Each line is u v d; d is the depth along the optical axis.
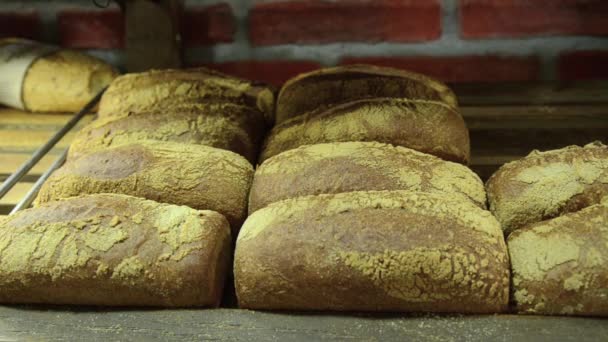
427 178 0.95
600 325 0.80
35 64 1.47
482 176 1.16
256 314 0.85
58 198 0.99
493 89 1.51
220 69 1.81
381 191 0.89
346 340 0.80
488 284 0.81
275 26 1.76
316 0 1.73
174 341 0.81
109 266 0.85
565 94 1.46
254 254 0.85
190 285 0.85
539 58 1.75
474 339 0.79
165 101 1.27
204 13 1.75
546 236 0.84
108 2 1.57
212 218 0.89
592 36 1.71
